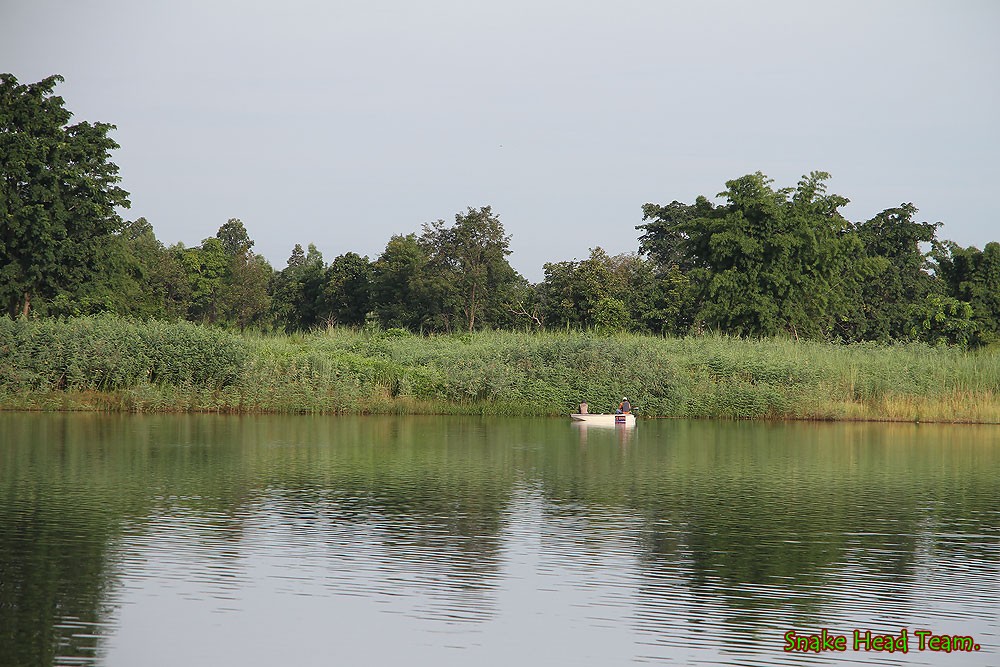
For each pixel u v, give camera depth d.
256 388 100.44
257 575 37.22
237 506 49.47
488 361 110.25
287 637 30.91
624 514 49.41
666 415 106.75
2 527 43.94
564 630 31.97
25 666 28.20
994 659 30.12
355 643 30.55
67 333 102.19
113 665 28.52
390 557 40.03
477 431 87.75
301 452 70.06
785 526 46.97
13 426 83.50
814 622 33.19
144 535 42.81
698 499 53.94
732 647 30.78
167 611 33.03
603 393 105.44
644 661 29.55
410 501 51.88
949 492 57.03
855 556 41.22
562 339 118.38
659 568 39.09
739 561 40.28
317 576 37.22
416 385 105.44
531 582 37.00
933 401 106.69
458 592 35.66
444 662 29.20
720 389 107.38
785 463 68.94
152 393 98.12
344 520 46.72
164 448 70.81
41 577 36.38
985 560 40.81
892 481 61.03
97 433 79.25
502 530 45.25
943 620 33.56
